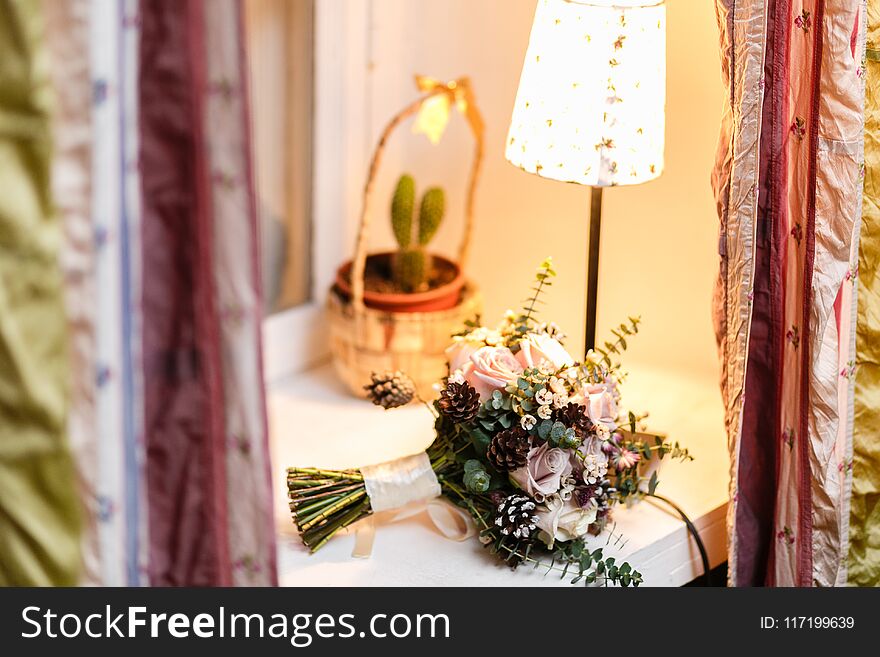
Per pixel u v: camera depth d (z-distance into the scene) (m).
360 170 2.07
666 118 1.91
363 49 2.00
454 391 1.47
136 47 0.95
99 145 0.92
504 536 1.47
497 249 2.11
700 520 1.62
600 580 1.46
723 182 1.53
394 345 1.85
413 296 1.86
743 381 1.48
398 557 1.49
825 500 1.49
